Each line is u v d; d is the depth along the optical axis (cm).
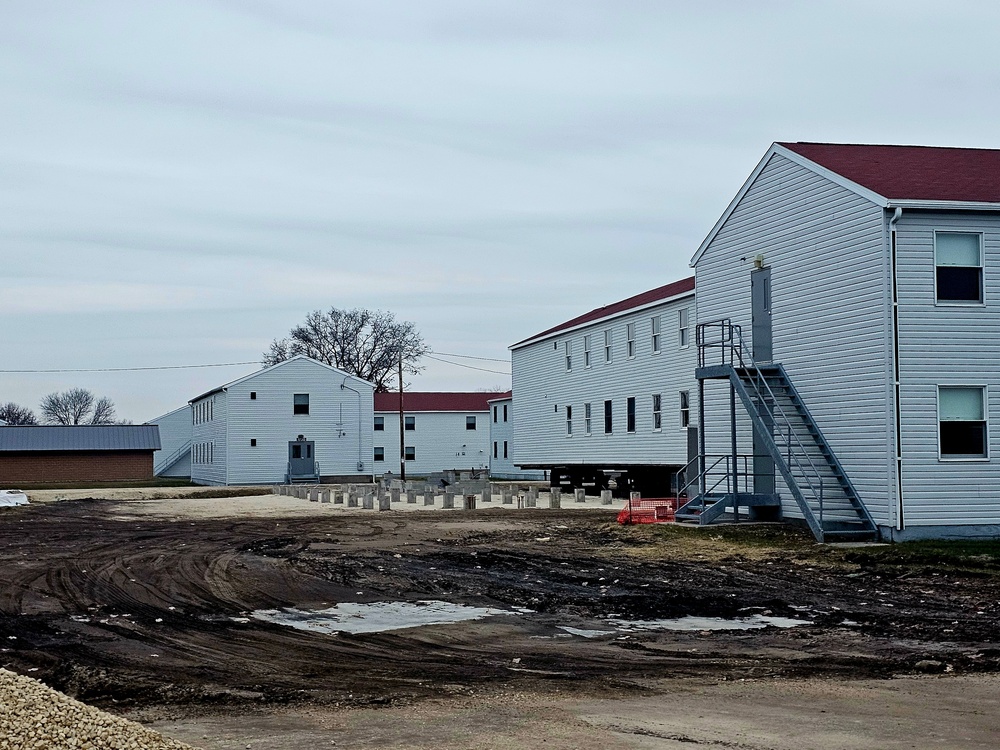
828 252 2580
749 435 2944
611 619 1516
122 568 2144
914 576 1875
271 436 6788
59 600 1720
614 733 877
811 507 2575
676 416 4128
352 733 884
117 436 7912
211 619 1529
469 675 1131
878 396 2389
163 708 984
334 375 6925
